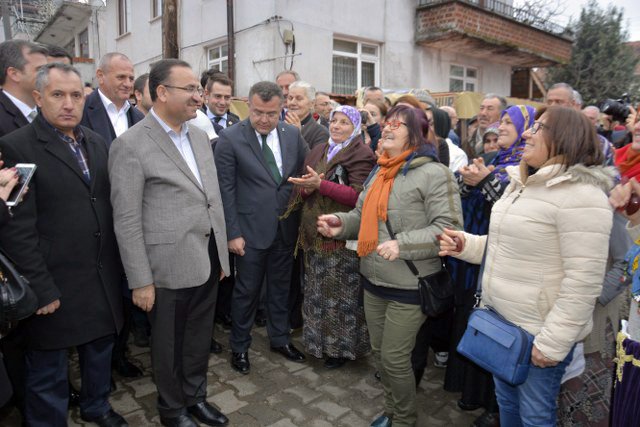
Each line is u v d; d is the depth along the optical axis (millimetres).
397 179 2285
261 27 7965
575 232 1612
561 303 1640
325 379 3061
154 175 2252
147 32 11648
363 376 3104
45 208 2109
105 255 2305
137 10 11961
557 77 15109
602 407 2113
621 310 2119
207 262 2400
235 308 3111
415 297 2232
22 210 1966
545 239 1703
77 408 2717
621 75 14367
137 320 3553
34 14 19781
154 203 2283
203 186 2438
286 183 3146
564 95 3289
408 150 2273
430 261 2262
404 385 2305
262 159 3041
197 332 2523
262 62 8039
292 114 3986
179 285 2314
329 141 3086
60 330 2170
